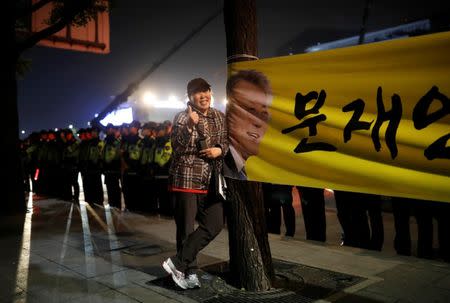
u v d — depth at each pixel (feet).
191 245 12.82
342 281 13.66
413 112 10.18
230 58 13.37
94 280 14.15
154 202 27.30
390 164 10.55
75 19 31.07
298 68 12.07
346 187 11.27
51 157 35.63
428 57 9.93
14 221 25.23
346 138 11.27
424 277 13.98
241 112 13.15
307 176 11.98
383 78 10.61
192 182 12.86
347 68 11.20
